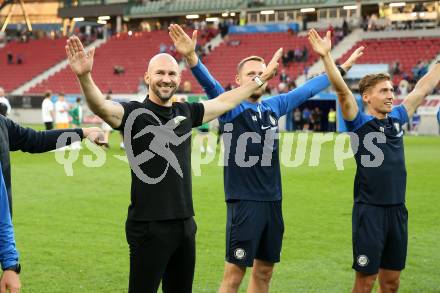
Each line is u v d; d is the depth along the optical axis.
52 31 59.75
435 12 43.72
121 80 45.91
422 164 18.95
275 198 6.11
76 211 11.41
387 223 5.93
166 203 5.01
